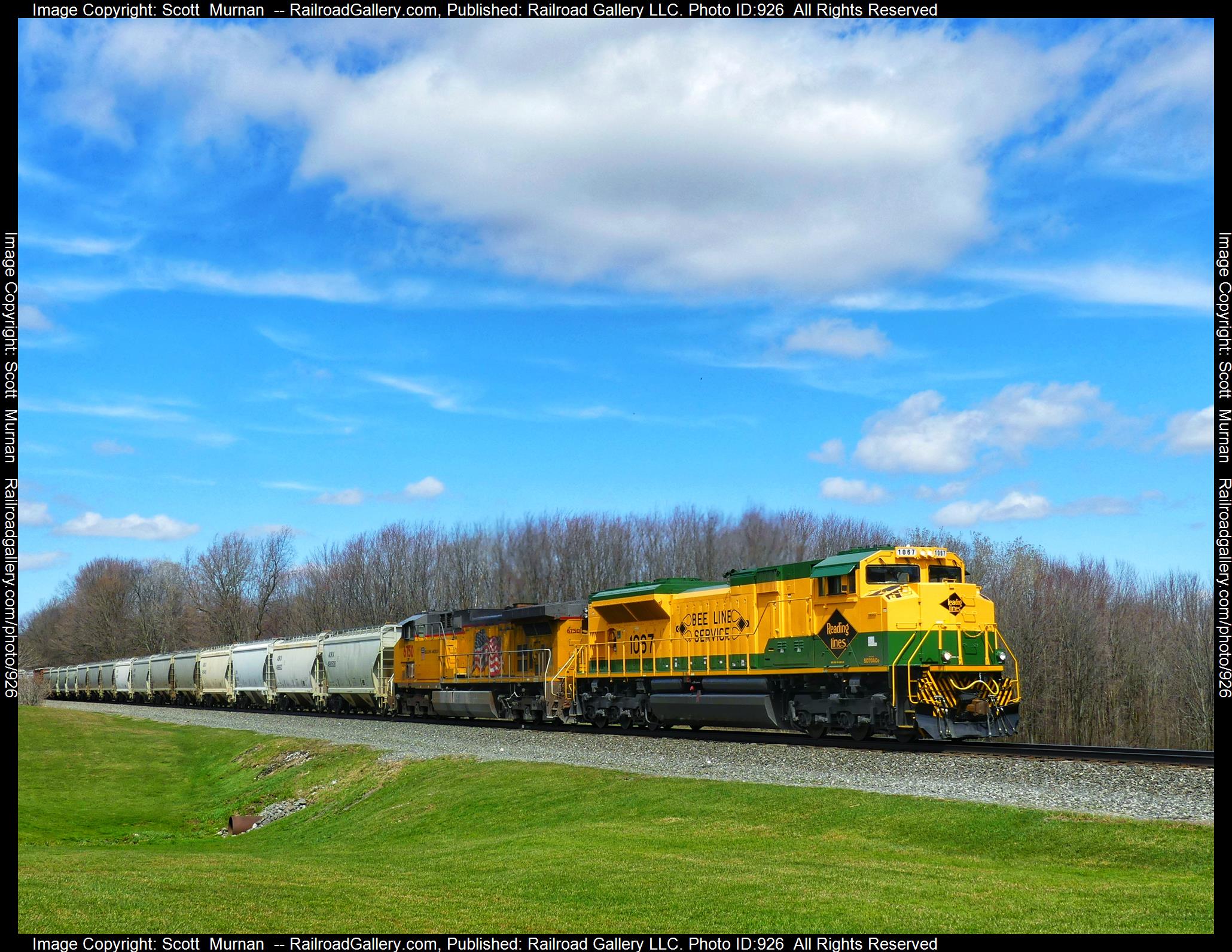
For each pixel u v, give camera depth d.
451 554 80.81
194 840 28.44
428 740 34.25
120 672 80.94
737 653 28.28
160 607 116.62
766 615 27.52
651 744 28.19
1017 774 19.77
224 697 64.12
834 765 22.28
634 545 74.06
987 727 24.20
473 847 18.67
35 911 12.70
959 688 24.23
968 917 11.87
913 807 18.09
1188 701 54.56
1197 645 53.16
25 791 35.59
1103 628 60.12
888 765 21.72
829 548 66.69
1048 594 60.00
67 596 132.88
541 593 73.12
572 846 17.58
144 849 25.81
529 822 21.70
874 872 14.45
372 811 26.50
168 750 43.44
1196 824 15.48
